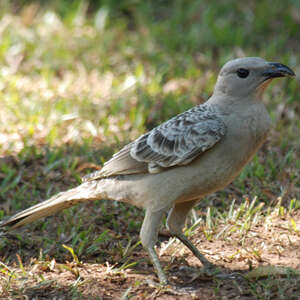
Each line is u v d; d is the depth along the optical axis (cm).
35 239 957
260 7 1917
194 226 985
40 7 1900
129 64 1631
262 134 809
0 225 909
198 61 1652
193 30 1775
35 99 1424
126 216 1034
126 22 1878
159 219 826
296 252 911
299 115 1422
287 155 1209
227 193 1119
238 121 796
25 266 887
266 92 1473
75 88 1493
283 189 1110
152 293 796
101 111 1391
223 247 944
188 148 792
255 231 984
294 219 1024
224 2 1944
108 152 1219
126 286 822
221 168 800
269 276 812
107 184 866
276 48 1723
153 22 1883
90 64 1609
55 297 793
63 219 1035
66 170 1169
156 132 837
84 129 1323
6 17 1805
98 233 991
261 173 1152
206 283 834
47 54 1634
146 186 825
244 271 864
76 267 872
